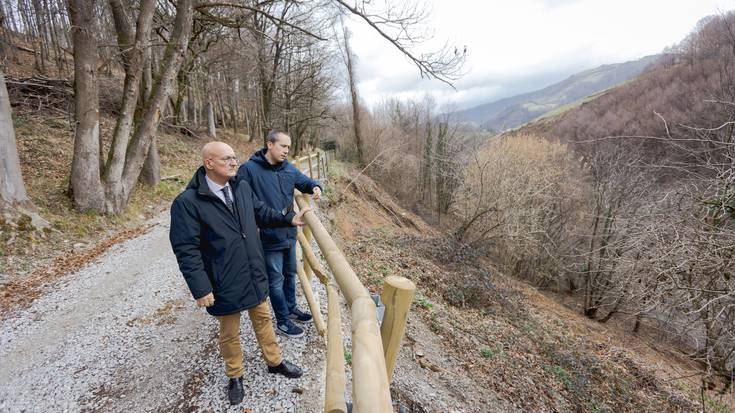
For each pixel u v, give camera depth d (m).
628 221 7.29
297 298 4.29
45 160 9.23
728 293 5.07
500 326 7.26
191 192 2.24
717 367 6.73
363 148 28.36
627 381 7.23
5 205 6.30
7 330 4.21
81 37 7.22
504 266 16.23
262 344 2.77
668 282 5.81
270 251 3.18
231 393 2.69
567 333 9.77
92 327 4.16
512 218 15.02
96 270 5.89
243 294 2.42
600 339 11.03
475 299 8.16
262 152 3.17
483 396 4.38
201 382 3.03
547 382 5.57
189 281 2.19
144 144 8.56
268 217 2.66
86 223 7.46
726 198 5.32
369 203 17.91
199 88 22.67
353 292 1.47
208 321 4.13
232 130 29.33
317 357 3.18
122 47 8.82
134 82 8.02
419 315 5.96
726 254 5.40
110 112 15.98
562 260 16.73
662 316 7.07
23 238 6.27
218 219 2.29
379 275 7.28
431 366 4.49
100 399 2.99
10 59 16.23
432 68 8.13
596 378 6.82
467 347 5.61
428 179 28.95
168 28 11.30
